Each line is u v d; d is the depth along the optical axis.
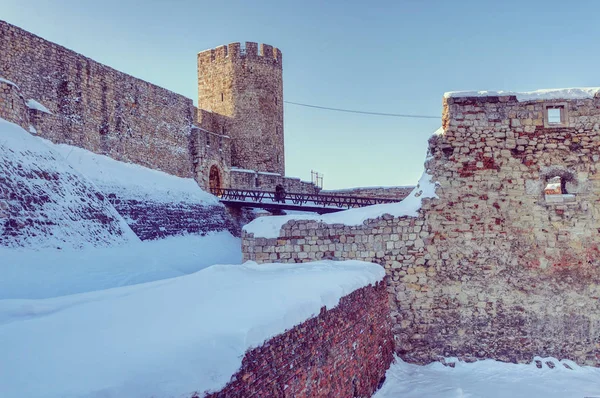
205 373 3.44
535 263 9.44
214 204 25.92
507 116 9.77
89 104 20.50
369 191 30.45
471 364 9.20
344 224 10.01
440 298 9.55
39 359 3.33
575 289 9.28
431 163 9.92
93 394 2.74
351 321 6.91
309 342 5.29
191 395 3.20
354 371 6.77
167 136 25.75
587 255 9.34
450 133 9.84
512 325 9.34
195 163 27.80
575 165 9.53
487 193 9.66
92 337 3.88
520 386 8.04
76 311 4.92
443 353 9.42
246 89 35.53
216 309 4.89
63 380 2.93
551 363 9.02
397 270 9.71
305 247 10.12
